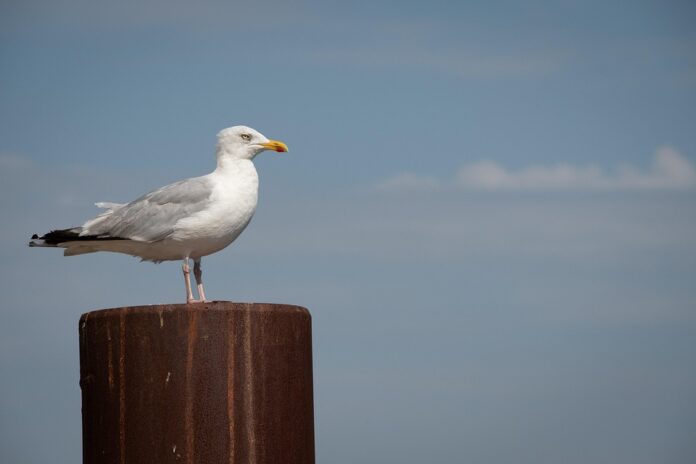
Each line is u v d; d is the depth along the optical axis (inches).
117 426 432.1
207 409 423.8
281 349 441.1
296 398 446.3
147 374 427.5
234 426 425.7
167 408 424.5
